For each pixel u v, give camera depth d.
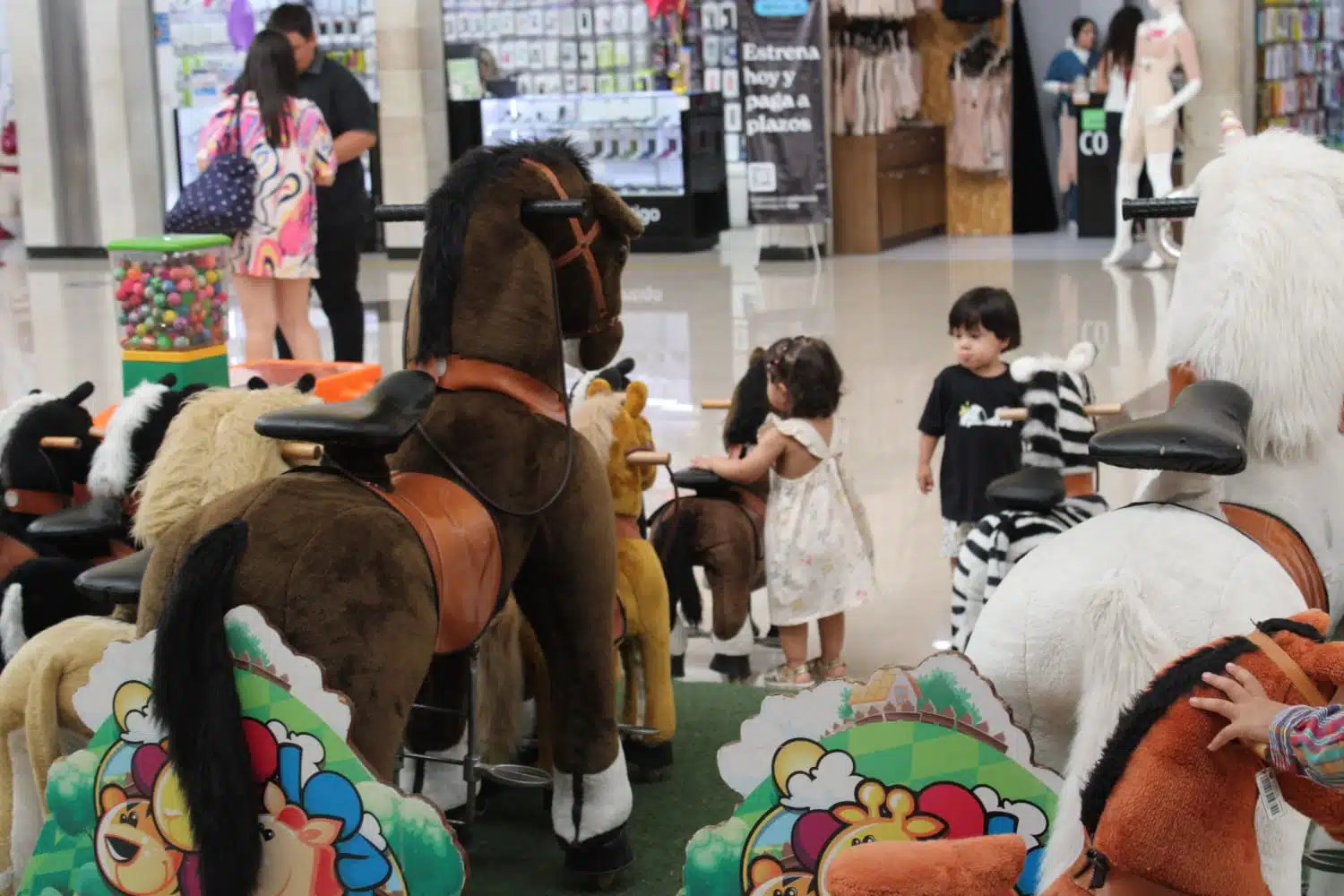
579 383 4.50
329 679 2.49
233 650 2.47
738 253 15.19
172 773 2.54
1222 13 12.24
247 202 6.76
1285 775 2.20
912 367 9.20
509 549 3.01
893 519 6.39
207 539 2.46
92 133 15.34
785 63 13.62
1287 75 14.89
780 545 4.72
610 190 3.26
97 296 12.90
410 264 14.58
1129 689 2.28
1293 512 2.77
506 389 3.07
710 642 5.36
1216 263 2.76
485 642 3.62
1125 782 2.18
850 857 2.30
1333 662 2.14
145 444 3.77
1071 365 4.17
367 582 2.55
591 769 3.43
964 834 2.56
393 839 2.46
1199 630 2.37
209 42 15.80
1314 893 3.13
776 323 10.85
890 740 2.58
